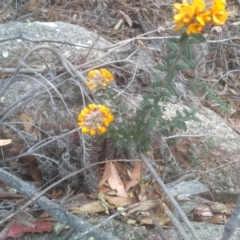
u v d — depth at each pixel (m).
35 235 0.51
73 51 0.65
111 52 0.63
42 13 0.81
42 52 0.64
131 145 0.52
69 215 0.47
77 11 0.82
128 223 0.53
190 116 0.51
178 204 0.53
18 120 0.58
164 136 0.55
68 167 0.55
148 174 0.57
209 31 0.80
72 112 0.58
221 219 0.57
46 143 0.52
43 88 0.57
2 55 0.64
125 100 0.60
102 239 0.46
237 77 0.76
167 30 0.78
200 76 0.74
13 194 0.54
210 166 0.60
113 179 0.56
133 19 0.82
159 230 0.51
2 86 0.60
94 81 0.52
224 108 0.69
